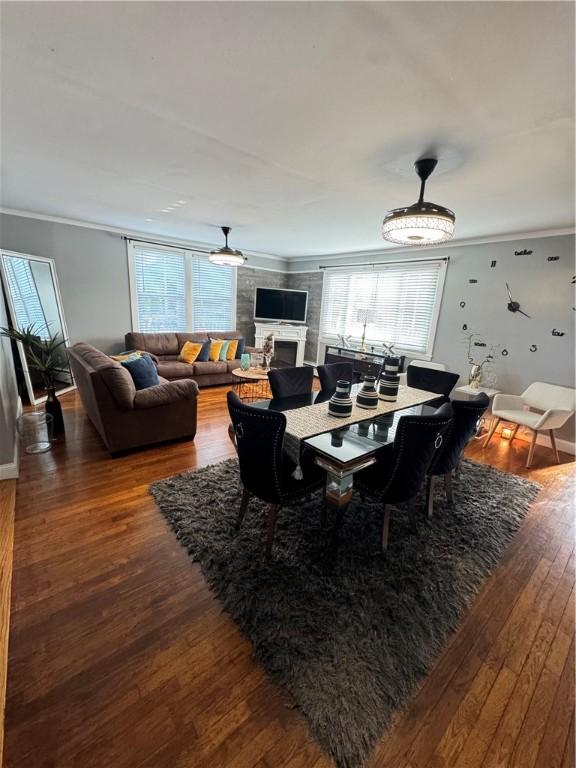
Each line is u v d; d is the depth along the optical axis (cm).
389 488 177
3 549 180
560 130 161
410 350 498
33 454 288
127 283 514
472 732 111
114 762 100
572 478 295
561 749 108
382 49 115
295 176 241
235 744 105
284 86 140
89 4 103
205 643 136
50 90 150
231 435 206
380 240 466
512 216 305
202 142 196
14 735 105
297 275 707
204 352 547
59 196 325
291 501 178
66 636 136
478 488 268
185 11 104
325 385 308
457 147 183
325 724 110
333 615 148
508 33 105
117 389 268
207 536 194
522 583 176
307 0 97
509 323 384
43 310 420
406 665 130
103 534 195
